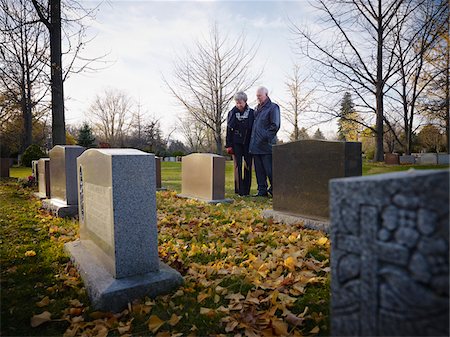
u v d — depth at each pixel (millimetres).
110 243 3062
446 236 1230
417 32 18391
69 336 2332
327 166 4789
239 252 4004
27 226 5512
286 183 5500
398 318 1356
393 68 19078
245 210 6512
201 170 8453
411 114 22484
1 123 29938
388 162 23438
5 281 3227
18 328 2457
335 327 1596
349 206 1537
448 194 1226
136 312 2639
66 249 4008
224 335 2316
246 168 9398
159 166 10805
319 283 3018
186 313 2604
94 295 2781
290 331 2320
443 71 18703
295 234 4547
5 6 12234
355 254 1514
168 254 3875
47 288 3078
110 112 59406
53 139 11148
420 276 1295
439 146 36500
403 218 1347
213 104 21609
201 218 5863
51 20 10969
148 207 3096
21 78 19562
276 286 2949
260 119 8516
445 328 1233
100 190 3328
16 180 13906
